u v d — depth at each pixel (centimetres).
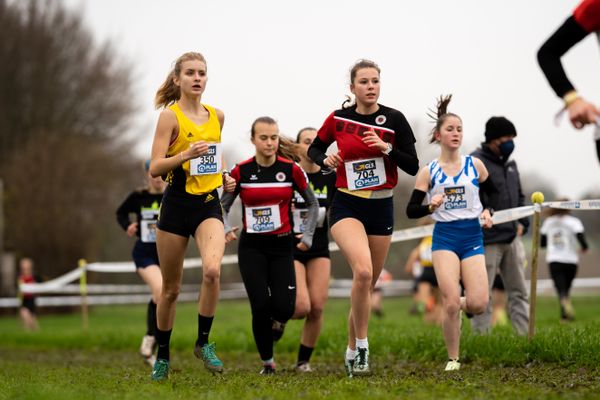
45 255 10244
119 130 13675
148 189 3272
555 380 2023
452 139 2427
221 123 2181
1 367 3084
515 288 3031
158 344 2242
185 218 2116
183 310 8719
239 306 9138
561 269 4609
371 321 4316
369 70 2241
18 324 8525
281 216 2523
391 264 11306
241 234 2583
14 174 10562
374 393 1712
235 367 2881
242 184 2533
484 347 2678
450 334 2394
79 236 10369
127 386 1972
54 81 13512
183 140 2108
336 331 3478
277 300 2491
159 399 1659
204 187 2116
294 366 2803
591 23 1394
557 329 2775
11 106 13350
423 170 2480
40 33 13375
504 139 2988
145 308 10944
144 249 3238
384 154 2252
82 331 5088
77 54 13675
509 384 1905
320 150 2381
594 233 14675
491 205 2491
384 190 2266
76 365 3144
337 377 2266
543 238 4681
